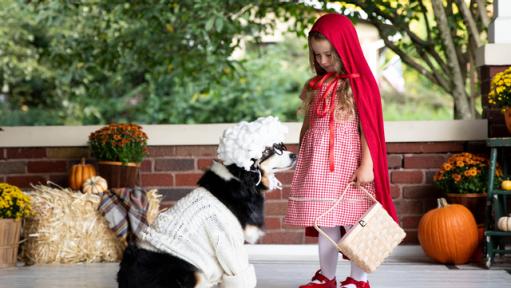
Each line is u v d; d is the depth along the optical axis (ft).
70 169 18.47
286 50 44.50
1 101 41.47
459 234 16.25
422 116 48.24
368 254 11.85
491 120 18.12
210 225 10.80
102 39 28.02
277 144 11.11
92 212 17.34
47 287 14.40
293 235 18.63
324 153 12.53
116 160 17.87
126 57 29.07
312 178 12.47
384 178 12.53
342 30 12.58
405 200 18.52
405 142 18.52
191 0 23.89
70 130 19.27
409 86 48.44
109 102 41.27
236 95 42.45
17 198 16.67
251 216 10.99
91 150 18.62
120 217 17.28
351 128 12.62
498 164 17.60
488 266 15.97
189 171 19.03
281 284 14.56
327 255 12.85
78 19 33.76
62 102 41.78
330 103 12.70
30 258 17.31
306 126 13.51
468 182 17.04
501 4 17.89
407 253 18.30
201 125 18.95
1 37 38.83
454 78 22.84
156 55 26.73
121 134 17.84
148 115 41.11
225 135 11.00
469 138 18.33
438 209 16.69
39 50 39.40
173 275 10.62
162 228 10.99
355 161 12.54
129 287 10.69
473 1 23.04
